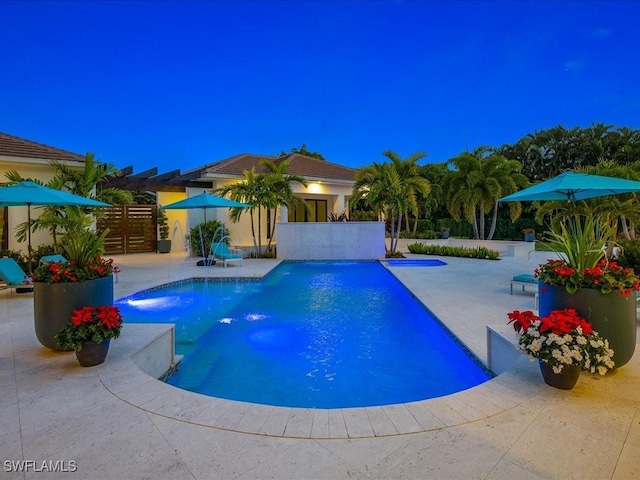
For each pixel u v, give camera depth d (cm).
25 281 975
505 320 732
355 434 330
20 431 336
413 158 2097
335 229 1861
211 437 327
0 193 843
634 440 314
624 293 413
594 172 1553
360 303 1023
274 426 343
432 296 962
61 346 470
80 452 306
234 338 739
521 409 366
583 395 389
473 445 312
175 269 1490
